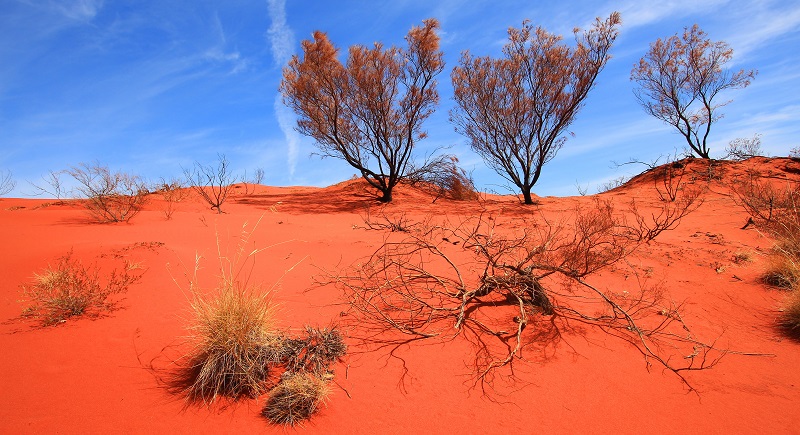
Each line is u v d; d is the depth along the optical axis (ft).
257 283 19.74
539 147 56.70
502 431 11.19
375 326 16.53
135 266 19.98
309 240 29.48
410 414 11.58
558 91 54.65
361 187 75.87
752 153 78.38
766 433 11.60
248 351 12.02
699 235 34.81
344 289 19.71
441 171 69.77
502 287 19.72
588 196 71.20
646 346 15.24
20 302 15.56
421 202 62.69
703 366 14.92
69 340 13.33
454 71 62.23
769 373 14.62
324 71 58.49
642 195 64.08
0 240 23.25
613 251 25.07
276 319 14.89
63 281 16.02
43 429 9.56
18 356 12.13
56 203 47.73
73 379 11.44
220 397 11.43
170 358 13.01
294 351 13.12
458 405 12.13
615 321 17.97
